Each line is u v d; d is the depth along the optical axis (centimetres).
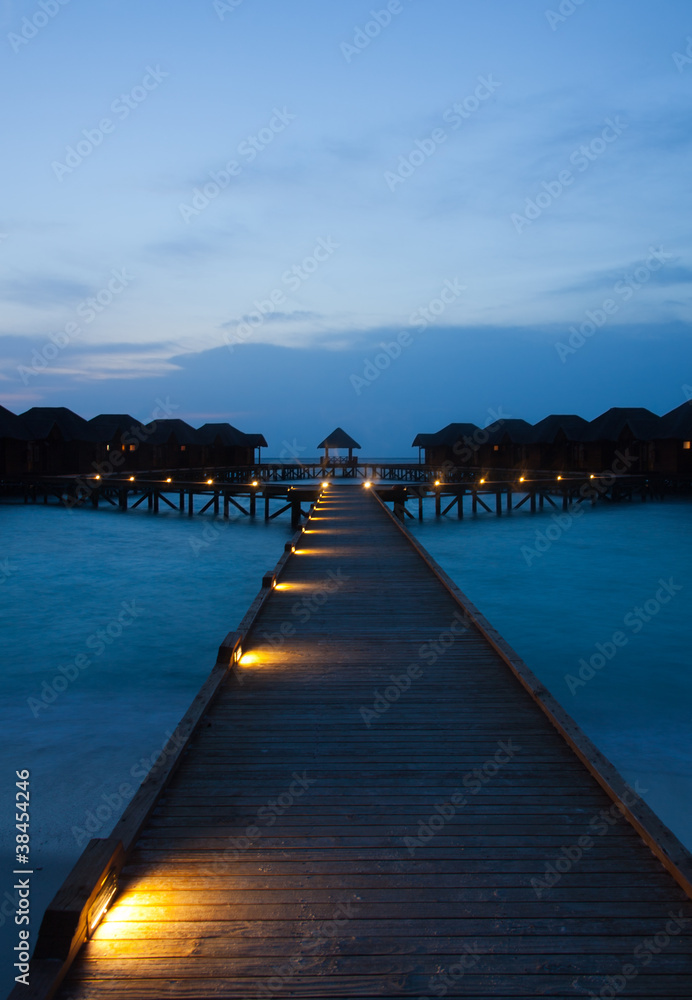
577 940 317
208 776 485
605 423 5022
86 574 2155
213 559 2464
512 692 662
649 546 2734
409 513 3847
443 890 354
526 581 2058
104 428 4994
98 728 927
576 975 297
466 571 2220
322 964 301
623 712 1001
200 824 419
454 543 2888
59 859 614
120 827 395
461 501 3816
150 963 300
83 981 290
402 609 999
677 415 4594
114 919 329
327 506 2738
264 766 502
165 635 1431
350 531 1908
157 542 2905
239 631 805
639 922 329
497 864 377
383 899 346
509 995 286
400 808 440
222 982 291
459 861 380
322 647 816
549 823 421
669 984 292
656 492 4469
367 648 810
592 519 3628
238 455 6431
